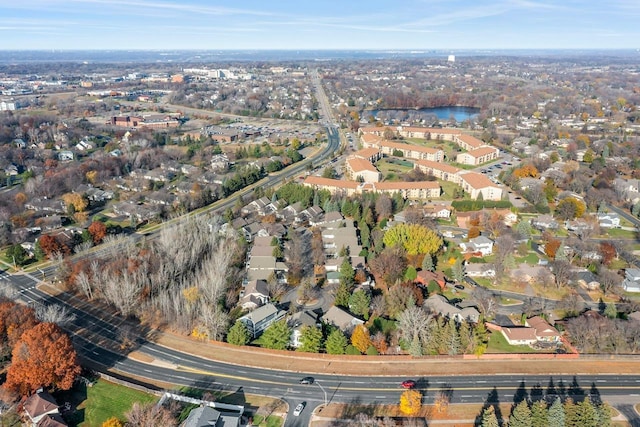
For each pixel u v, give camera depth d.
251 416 116.88
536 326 150.12
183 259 183.38
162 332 152.38
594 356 138.62
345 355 138.50
